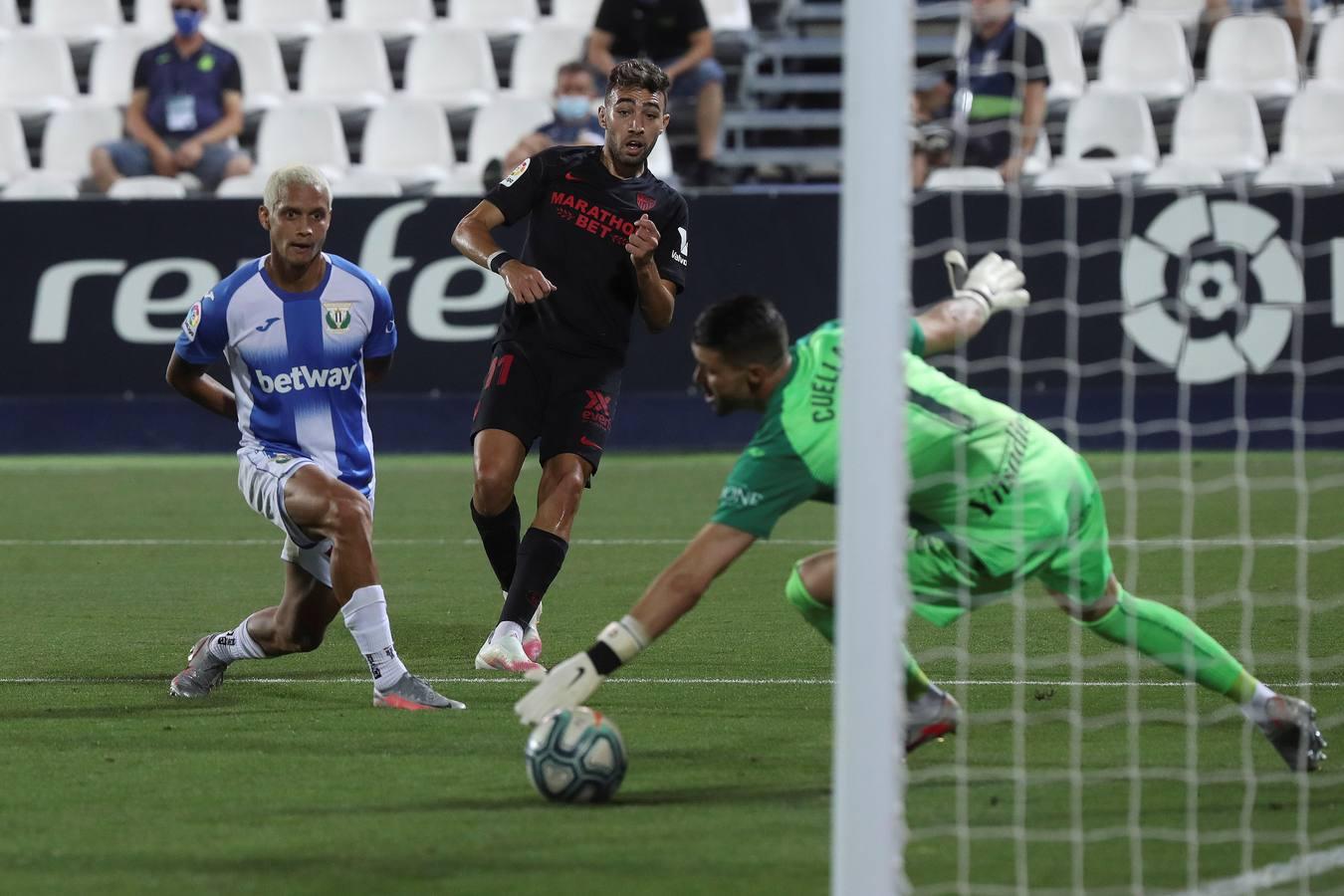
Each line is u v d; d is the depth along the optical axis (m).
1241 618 22.55
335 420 17.67
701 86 44.56
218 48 45.31
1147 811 13.37
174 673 19.50
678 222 20.50
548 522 19.39
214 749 15.61
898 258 10.46
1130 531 30.58
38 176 46.28
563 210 20.05
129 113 45.22
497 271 19.14
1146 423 40.09
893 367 10.46
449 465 40.38
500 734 16.22
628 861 12.02
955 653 20.25
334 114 47.09
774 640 21.38
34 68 50.78
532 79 50.03
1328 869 11.88
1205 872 11.82
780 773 14.66
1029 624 22.11
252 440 17.72
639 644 13.58
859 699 10.35
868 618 10.39
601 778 13.52
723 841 12.52
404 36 52.22
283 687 18.66
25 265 41.44
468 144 50.81
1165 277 39.62
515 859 12.08
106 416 41.88
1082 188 39.22
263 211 17.09
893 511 10.42
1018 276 14.34
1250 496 34.69
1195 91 47.94
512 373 19.97
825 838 12.59
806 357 13.37
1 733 16.28
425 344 41.34
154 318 41.50
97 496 36.28
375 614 17.27
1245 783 14.27
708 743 15.85
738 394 13.41
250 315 17.28
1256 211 39.28
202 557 28.88
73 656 20.59
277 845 12.45
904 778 14.15
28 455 42.00
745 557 28.86
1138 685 18.41
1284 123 46.06
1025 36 40.00
